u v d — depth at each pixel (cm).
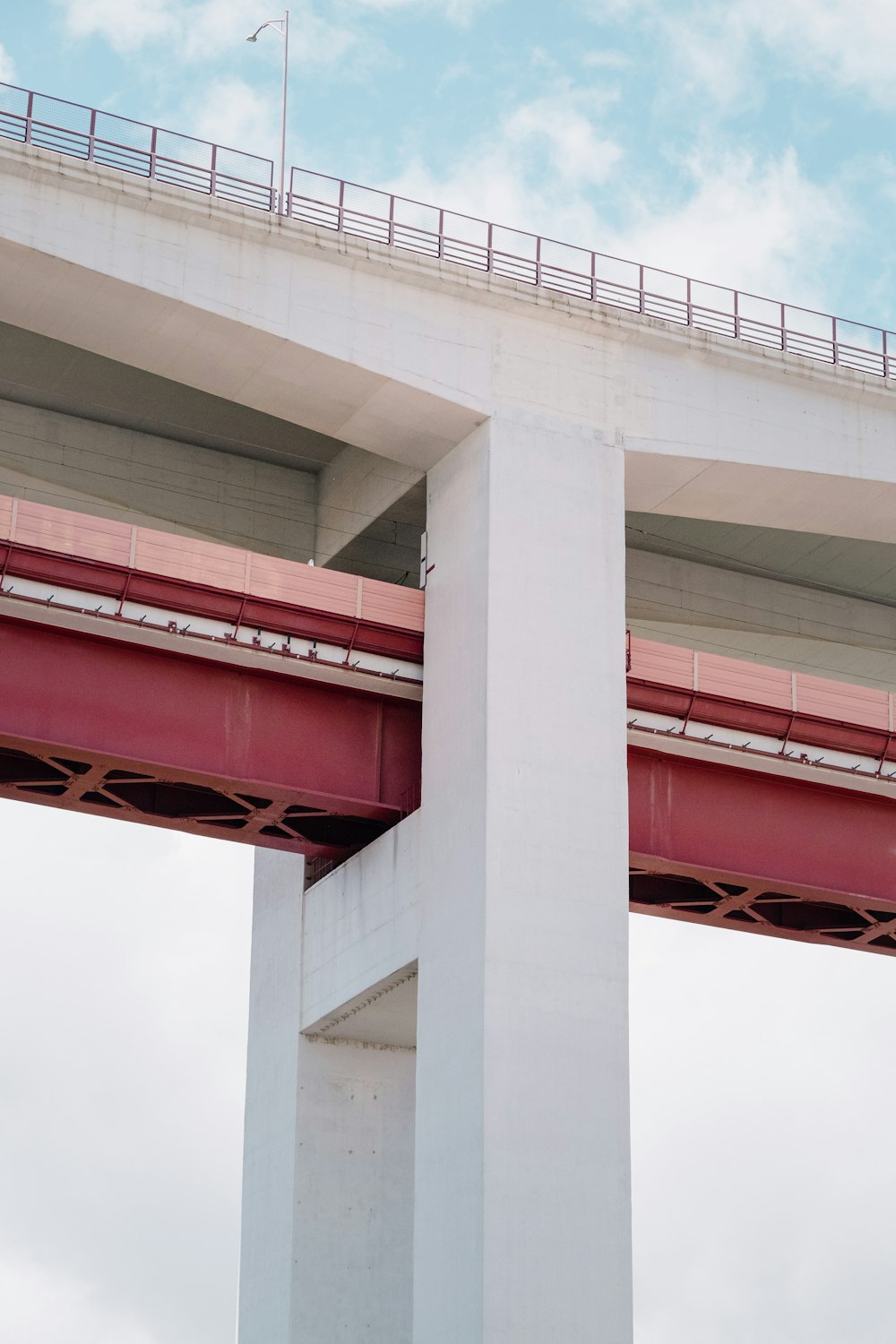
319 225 4734
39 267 4512
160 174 4669
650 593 5988
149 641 4644
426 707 4803
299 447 5506
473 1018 4350
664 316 5094
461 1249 4216
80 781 4753
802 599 6222
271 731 4800
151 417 5391
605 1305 4209
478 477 4797
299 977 5294
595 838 4569
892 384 5331
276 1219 5203
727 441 5081
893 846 5388
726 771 5241
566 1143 4294
